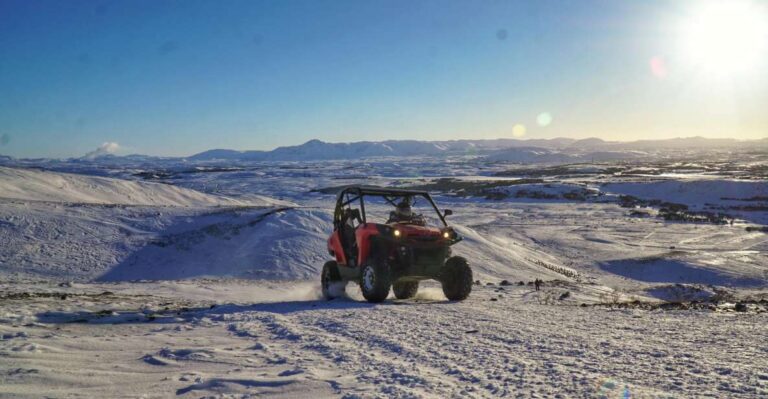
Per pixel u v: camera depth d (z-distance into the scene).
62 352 5.91
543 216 67.38
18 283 21.95
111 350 6.17
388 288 10.43
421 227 10.84
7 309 9.50
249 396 3.99
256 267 30.80
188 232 35.28
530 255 39.69
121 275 29.42
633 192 91.81
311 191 113.19
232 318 8.98
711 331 5.88
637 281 34.25
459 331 6.54
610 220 63.38
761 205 75.94
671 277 35.62
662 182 93.44
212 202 67.62
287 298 15.35
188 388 4.26
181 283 24.30
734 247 45.72
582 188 92.81
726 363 4.36
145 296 15.83
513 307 8.98
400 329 6.88
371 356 5.39
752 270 35.94
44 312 9.38
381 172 199.38
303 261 31.88
